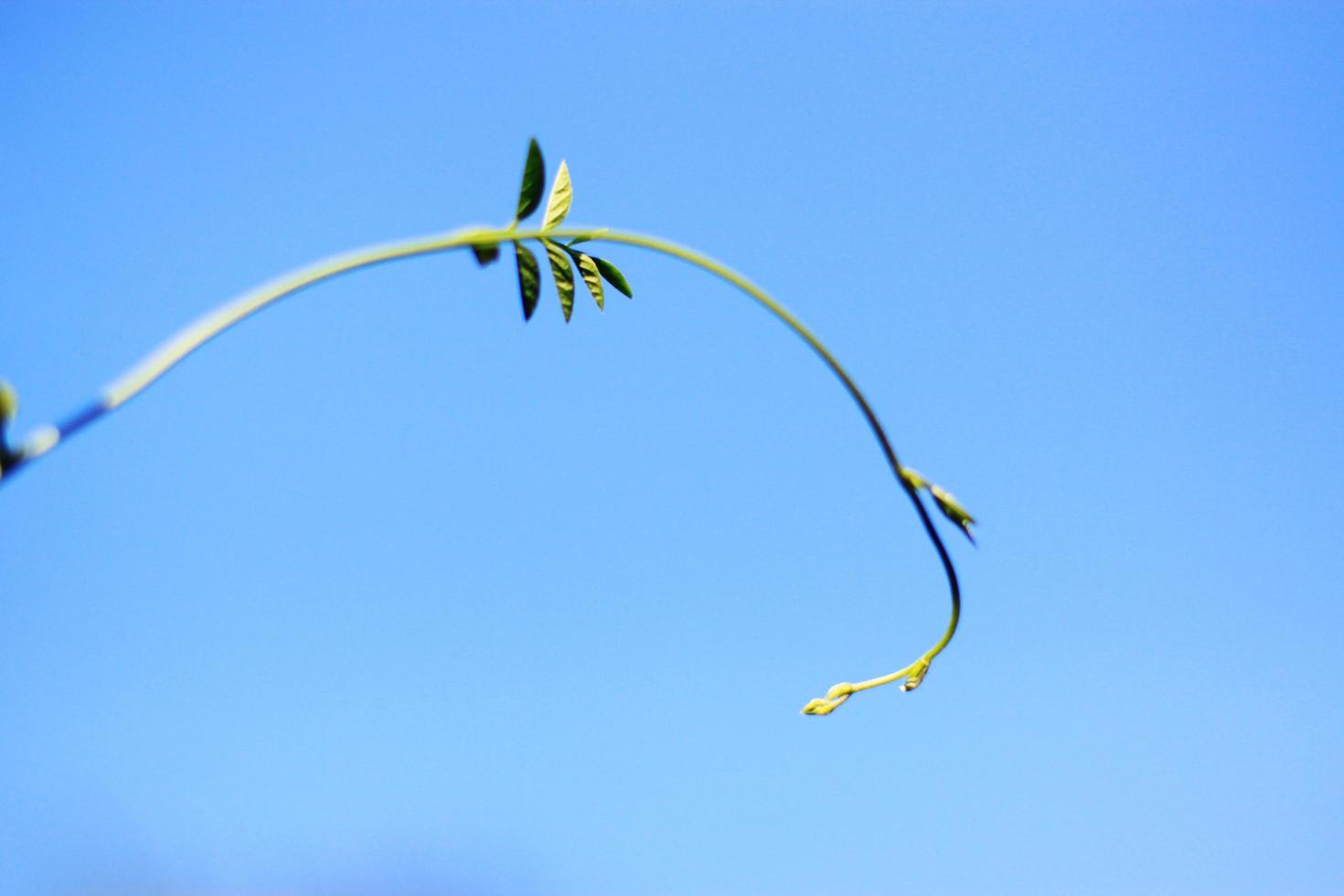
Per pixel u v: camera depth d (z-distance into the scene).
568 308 0.96
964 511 1.01
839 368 1.01
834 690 1.04
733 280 0.99
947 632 1.04
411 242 0.91
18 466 0.80
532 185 0.94
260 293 0.86
